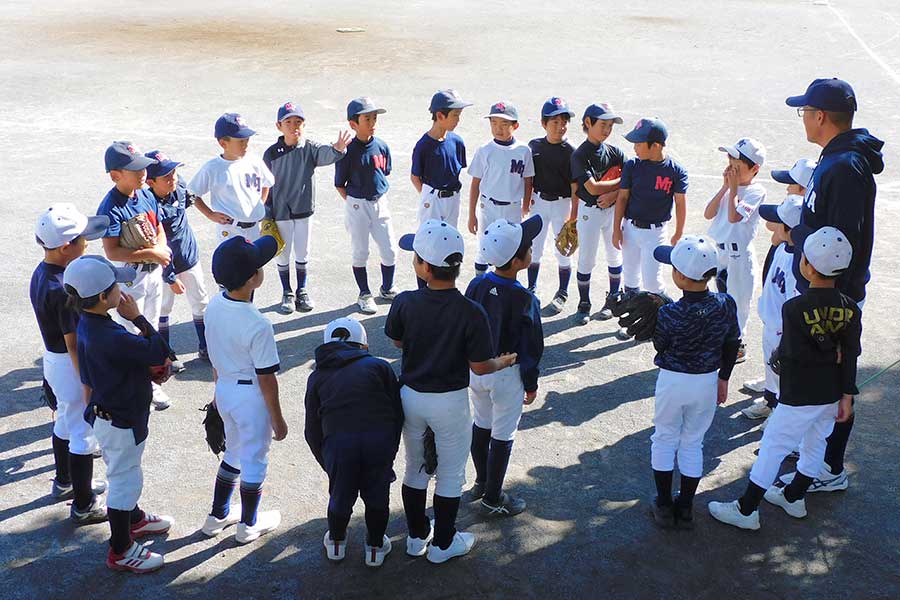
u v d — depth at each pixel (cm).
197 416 715
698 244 546
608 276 986
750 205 745
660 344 554
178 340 852
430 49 2298
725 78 1994
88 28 2536
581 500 609
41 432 689
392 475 521
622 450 670
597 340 856
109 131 1559
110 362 499
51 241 545
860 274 573
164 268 760
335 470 508
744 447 673
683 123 1619
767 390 689
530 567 542
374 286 984
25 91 1833
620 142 1521
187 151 1440
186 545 561
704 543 563
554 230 916
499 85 1914
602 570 539
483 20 2761
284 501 608
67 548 556
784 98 1806
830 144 562
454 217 913
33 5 2931
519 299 548
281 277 915
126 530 527
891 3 3180
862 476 633
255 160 839
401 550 558
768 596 516
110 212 682
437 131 880
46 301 538
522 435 691
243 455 546
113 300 506
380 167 891
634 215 832
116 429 509
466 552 553
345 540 535
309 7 2980
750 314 902
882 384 760
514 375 559
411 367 518
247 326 523
